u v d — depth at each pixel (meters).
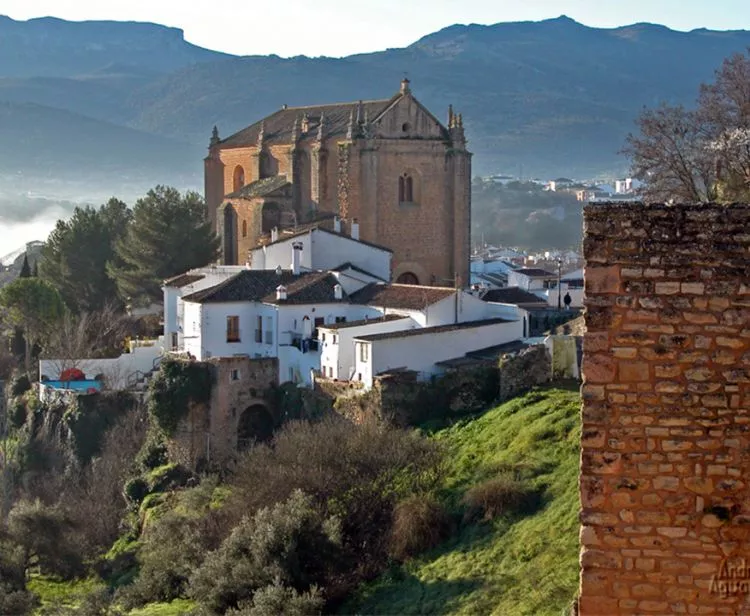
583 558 22.12
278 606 56.75
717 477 21.78
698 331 21.70
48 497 100.81
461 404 87.12
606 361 21.94
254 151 154.38
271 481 72.00
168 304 122.75
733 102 108.62
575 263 182.62
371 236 135.25
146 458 99.06
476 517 65.62
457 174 139.88
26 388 124.81
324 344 97.56
